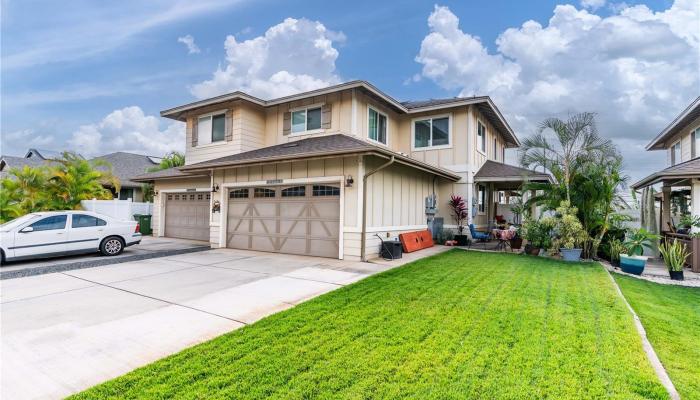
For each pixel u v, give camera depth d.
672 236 11.59
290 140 13.88
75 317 4.91
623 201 10.70
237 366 3.41
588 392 2.98
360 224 9.56
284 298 5.88
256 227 11.82
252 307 5.38
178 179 15.93
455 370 3.34
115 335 4.26
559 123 10.77
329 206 10.25
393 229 11.13
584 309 5.25
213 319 4.83
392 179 11.16
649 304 6.05
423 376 3.23
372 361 3.51
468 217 13.89
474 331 4.31
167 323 4.67
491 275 7.68
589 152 10.55
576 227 10.12
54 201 14.62
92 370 3.41
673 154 17.25
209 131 14.90
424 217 13.45
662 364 3.70
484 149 16.08
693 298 6.57
